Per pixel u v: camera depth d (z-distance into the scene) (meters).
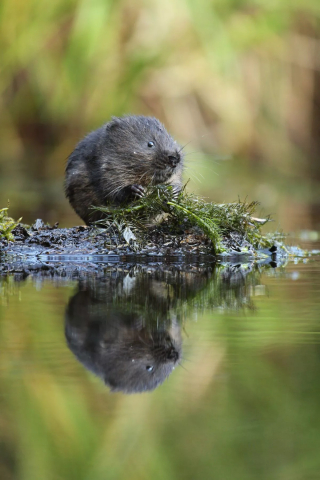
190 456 4.03
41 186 21.50
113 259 10.00
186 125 23.06
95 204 11.16
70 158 11.69
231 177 22.89
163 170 10.76
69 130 24.19
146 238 10.34
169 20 21.84
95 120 23.06
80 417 4.42
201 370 5.19
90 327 6.26
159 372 5.13
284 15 21.81
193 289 8.11
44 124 24.61
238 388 4.84
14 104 24.09
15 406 4.52
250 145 23.77
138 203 10.59
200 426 4.33
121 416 4.39
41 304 7.14
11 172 24.09
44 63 23.03
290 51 23.38
